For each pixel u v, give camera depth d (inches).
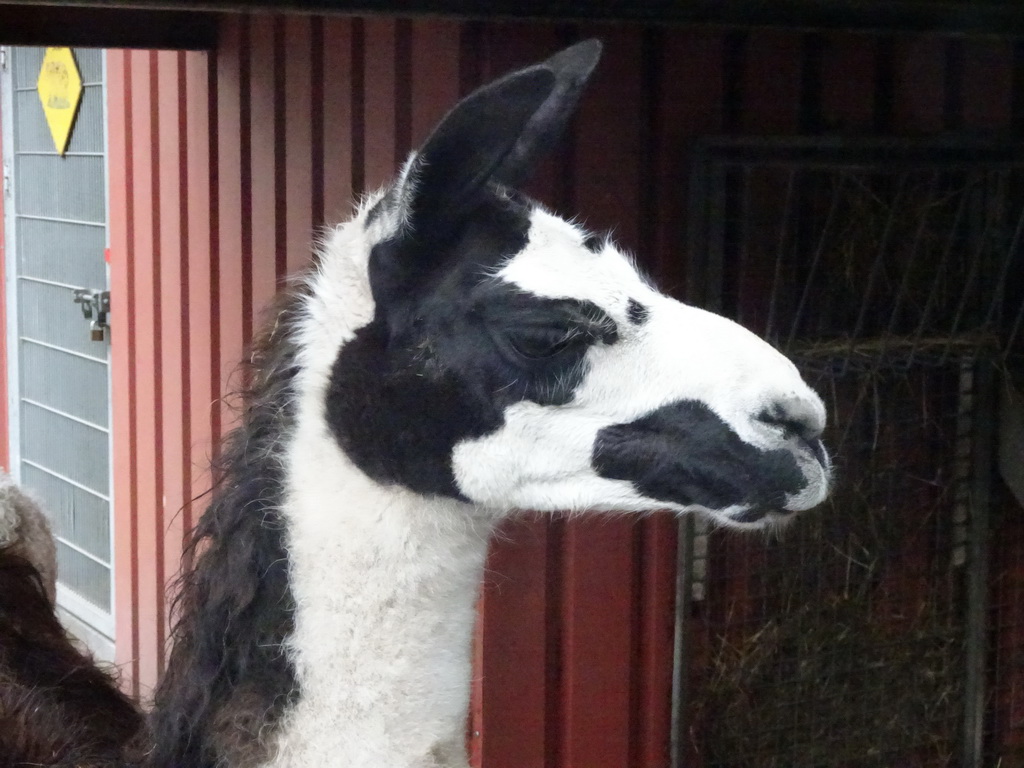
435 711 126.9
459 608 128.9
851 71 223.8
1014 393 234.1
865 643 244.2
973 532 246.5
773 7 174.1
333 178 231.5
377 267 124.4
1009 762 262.1
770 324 217.2
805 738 242.5
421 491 124.5
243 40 264.5
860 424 236.1
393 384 123.8
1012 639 257.4
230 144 273.0
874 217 227.0
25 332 423.5
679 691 223.3
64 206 383.2
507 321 121.7
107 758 137.8
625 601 221.1
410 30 207.2
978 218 232.2
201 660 124.8
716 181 206.2
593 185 203.5
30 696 149.7
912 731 252.1
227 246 277.4
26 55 399.9
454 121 116.0
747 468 121.5
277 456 126.5
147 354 322.3
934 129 231.5
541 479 125.6
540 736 217.5
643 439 123.2
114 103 331.3
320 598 123.0
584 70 127.4
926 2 172.1
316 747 122.8
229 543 125.3
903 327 234.7
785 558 234.8
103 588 377.4
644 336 123.8
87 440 381.1
